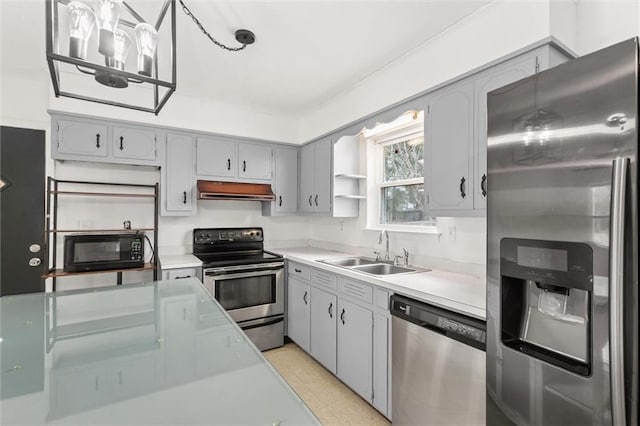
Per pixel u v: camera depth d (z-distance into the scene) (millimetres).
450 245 2299
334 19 1866
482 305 1497
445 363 1576
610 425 936
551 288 1149
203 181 3211
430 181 2053
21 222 2654
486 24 1734
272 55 2289
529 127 1140
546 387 1100
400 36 2035
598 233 958
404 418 1811
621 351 899
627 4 1502
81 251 2549
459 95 1873
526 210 1146
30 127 2656
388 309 1962
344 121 2939
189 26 1930
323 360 2604
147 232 3150
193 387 745
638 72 885
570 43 1585
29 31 1974
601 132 953
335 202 3131
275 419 624
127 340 1017
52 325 1140
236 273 2922
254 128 3473
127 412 646
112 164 2994
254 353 933
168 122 3014
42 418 626
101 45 1073
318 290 2693
